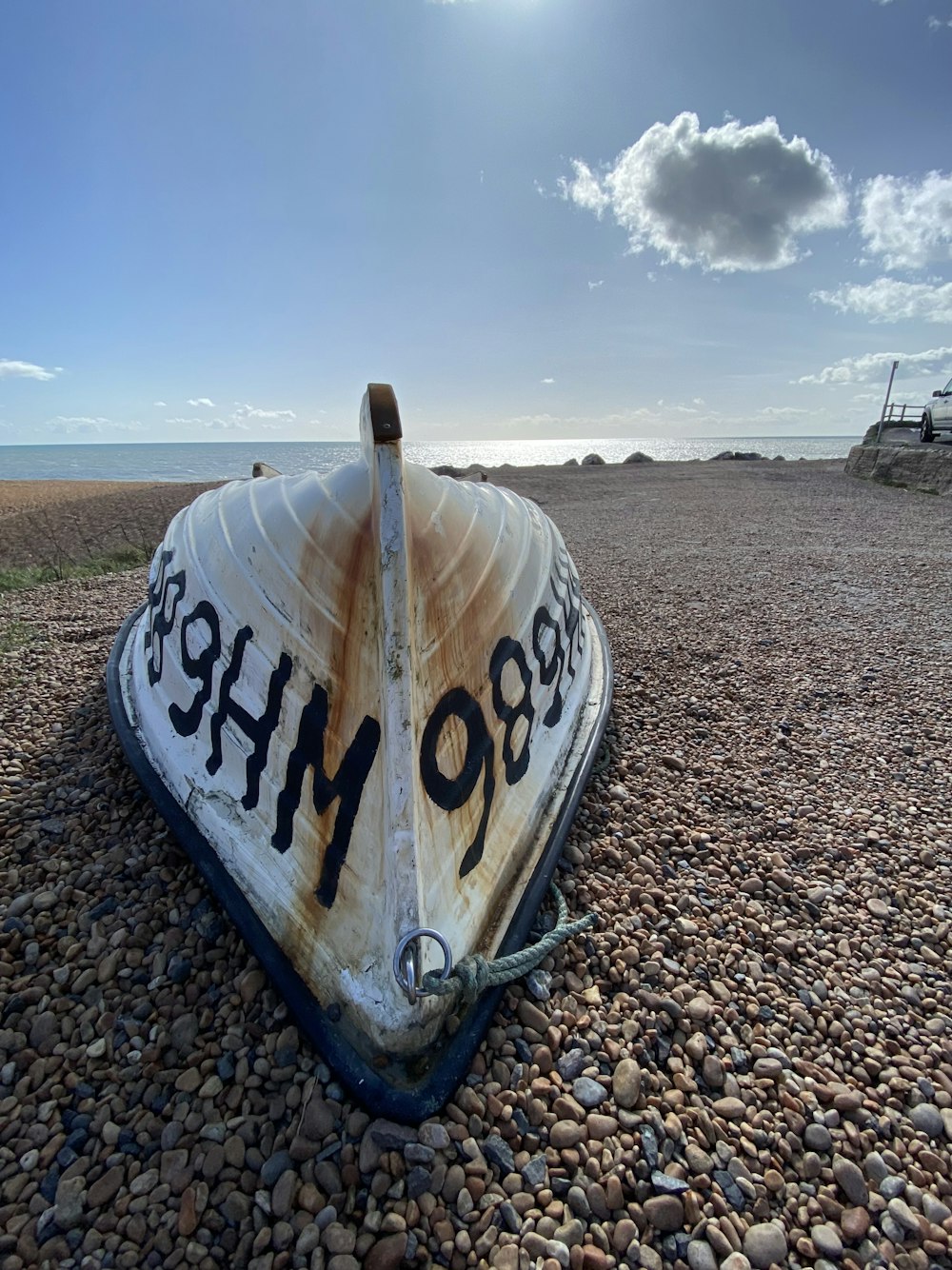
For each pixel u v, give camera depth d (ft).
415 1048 2.39
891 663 6.58
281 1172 2.22
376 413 3.07
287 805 2.92
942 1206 2.23
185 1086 2.47
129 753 3.78
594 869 3.61
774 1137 2.40
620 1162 2.27
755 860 3.78
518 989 2.87
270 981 2.79
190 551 3.99
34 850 3.54
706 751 4.87
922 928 3.39
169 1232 2.09
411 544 3.04
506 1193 2.19
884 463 22.49
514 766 3.41
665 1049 2.68
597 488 22.95
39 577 10.24
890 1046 2.76
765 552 11.86
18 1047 2.59
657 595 8.95
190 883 3.31
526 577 3.94
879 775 4.66
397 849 2.48
